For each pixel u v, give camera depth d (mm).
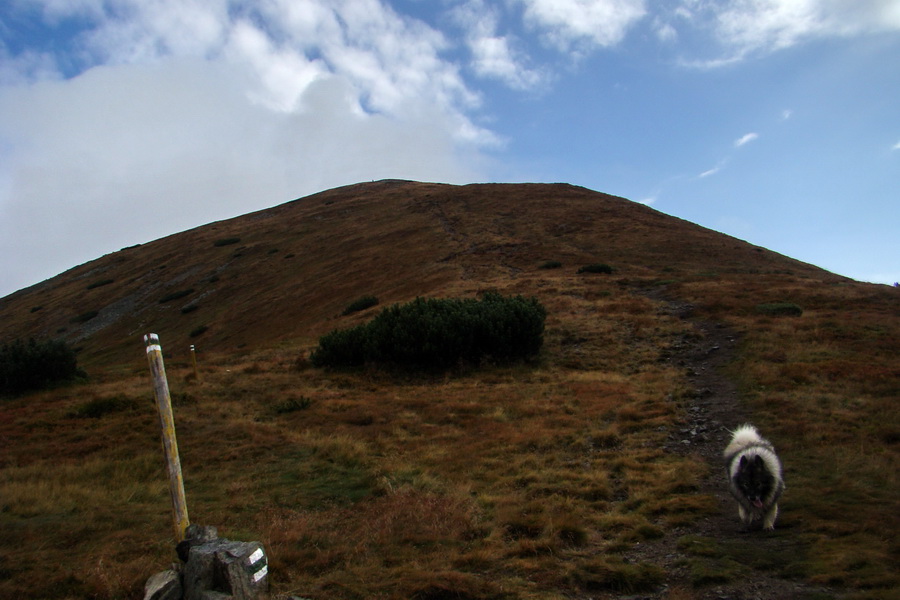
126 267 75688
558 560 6293
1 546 6855
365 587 5535
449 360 20031
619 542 6816
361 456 10914
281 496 8945
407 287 36906
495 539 6914
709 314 22469
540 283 31641
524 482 9328
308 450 11648
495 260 40656
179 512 5312
